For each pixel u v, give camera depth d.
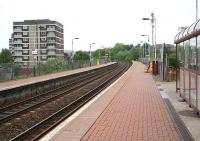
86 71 51.59
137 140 10.02
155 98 20.19
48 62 49.75
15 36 161.75
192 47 15.41
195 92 14.66
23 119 15.61
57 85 33.81
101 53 161.88
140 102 18.45
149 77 40.97
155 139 10.10
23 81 32.62
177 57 21.97
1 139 11.58
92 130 11.55
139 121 12.99
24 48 161.00
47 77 38.72
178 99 19.56
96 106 17.33
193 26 14.93
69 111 17.33
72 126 12.33
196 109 14.38
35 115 16.70
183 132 11.01
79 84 36.03
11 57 131.12
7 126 14.01
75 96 24.95
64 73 47.53
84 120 13.47
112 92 24.25
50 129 12.25
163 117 13.80
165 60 34.44
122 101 19.03
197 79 14.09
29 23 160.38
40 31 159.38
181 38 18.55
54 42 158.00
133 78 39.59
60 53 169.75
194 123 12.52
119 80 37.12
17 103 19.84
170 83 31.34
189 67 16.42
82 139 10.30
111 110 15.87
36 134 12.13
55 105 20.23
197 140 9.91
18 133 12.66
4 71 34.72
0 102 20.84
